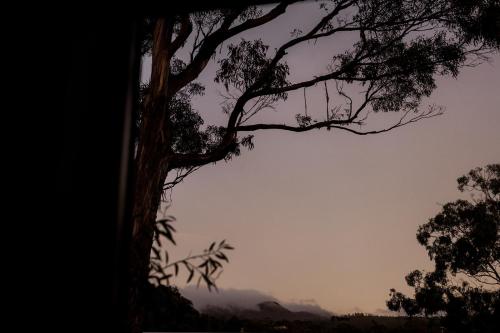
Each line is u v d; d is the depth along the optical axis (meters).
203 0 1.77
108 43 1.71
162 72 5.19
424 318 23.89
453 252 21.09
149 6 1.76
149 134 4.93
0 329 1.44
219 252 2.71
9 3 1.61
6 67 1.58
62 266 1.53
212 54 7.43
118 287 1.70
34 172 1.54
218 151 7.80
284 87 8.68
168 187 8.91
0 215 1.50
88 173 1.61
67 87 1.61
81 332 1.52
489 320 19.95
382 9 9.47
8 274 1.48
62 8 1.64
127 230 1.78
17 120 1.55
